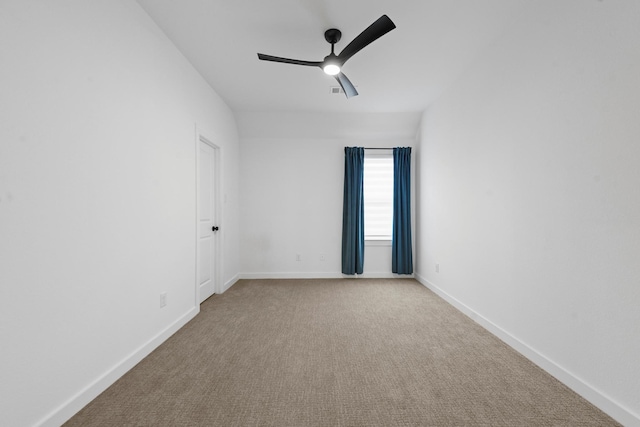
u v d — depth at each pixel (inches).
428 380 67.5
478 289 104.4
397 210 174.7
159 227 89.1
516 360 77.1
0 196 44.9
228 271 157.2
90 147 62.4
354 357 78.7
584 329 61.7
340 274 179.8
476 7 80.1
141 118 80.4
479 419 54.4
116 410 57.3
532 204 77.4
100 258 65.0
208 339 90.7
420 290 150.6
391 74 119.9
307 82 127.6
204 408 57.6
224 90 135.8
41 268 51.3
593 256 59.8
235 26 89.2
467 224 112.6
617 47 54.9
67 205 56.6
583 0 61.9
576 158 63.9
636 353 51.7
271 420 54.1
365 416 55.2
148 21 83.7
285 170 179.9
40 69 51.1
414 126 173.2
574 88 64.3
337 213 180.7
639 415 51.1
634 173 52.2
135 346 76.7
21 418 47.7
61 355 54.8
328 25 88.6
